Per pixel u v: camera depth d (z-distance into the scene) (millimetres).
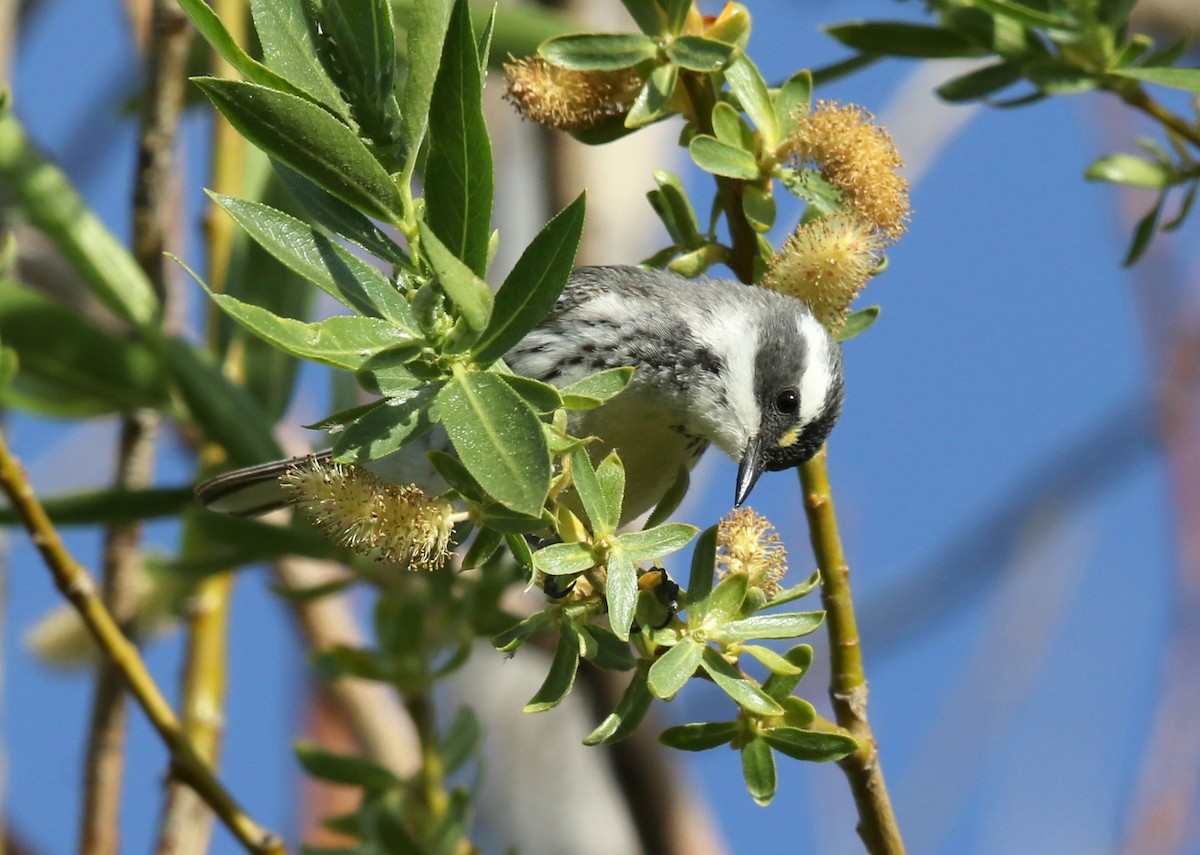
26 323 11422
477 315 6047
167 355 11523
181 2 6254
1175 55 10211
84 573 8992
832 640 8336
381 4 6574
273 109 6148
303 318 12172
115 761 10688
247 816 9016
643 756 12141
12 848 12469
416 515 6531
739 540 7324
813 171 8727
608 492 6934
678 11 8484
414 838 9570
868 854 8203
